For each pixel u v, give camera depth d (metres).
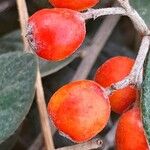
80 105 0.08
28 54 0.08
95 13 0.08
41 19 0.08
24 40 0.10
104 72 0.09
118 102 0.08
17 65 0.08
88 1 0.08
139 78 0.08
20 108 0.08
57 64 0.10
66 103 0.08
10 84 0.08
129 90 0.08
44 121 0.10
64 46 0.08
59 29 0.08
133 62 0.09
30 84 0.08
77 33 0.08
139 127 0.08
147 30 0.08
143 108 0.08
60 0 0.08
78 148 0.09
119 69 0.08
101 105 0.08
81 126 0.08
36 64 0.08
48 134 0.10
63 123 0.08
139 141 0.08
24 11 0.10
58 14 0.08
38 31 0.08
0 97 0.08
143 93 0.08
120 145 0.08
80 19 0.08
